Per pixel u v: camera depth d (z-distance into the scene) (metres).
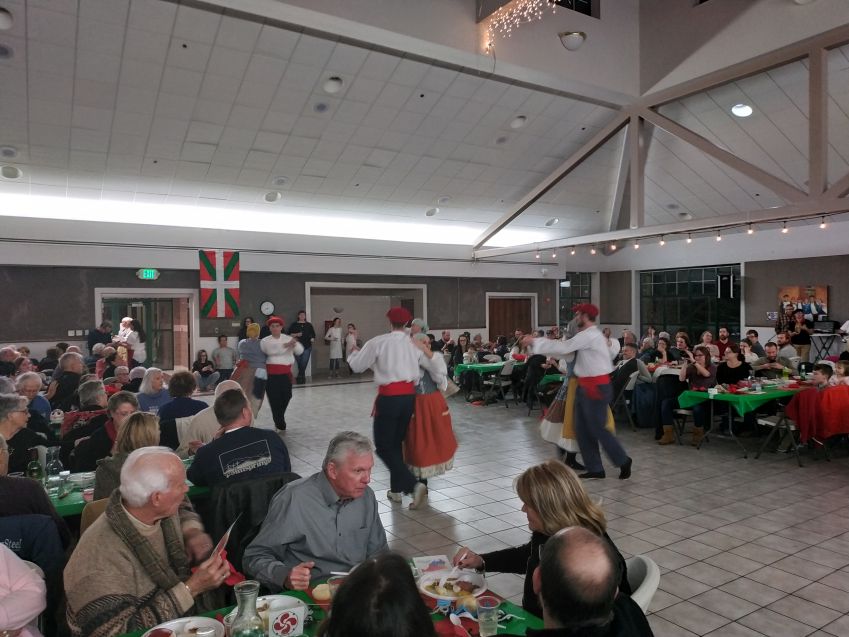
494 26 8.43
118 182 10.47
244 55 8.05
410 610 1.14
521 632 1.87
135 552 2.01
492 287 16.84
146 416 3.09
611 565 1.42
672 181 12.34
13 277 11.03
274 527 2.39
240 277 13.18
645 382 8.45
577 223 15.30
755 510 5.05
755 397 6.65
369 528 2.52
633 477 6.07
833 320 13.34
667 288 17.25
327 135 10.06
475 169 12.06
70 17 7.04
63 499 3.22
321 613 1.94
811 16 8.07
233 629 1.71
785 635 3.12
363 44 8.30
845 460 6.68
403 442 5.54
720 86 9.58
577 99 10.52
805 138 9.83
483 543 4.44
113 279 11.84
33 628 2.08
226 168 10.53
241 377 8.27
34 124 8.66
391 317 5.31
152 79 8.15
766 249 14.59
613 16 9.80
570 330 6.18
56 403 6.23
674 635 3.13
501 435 8.19
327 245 13.84
